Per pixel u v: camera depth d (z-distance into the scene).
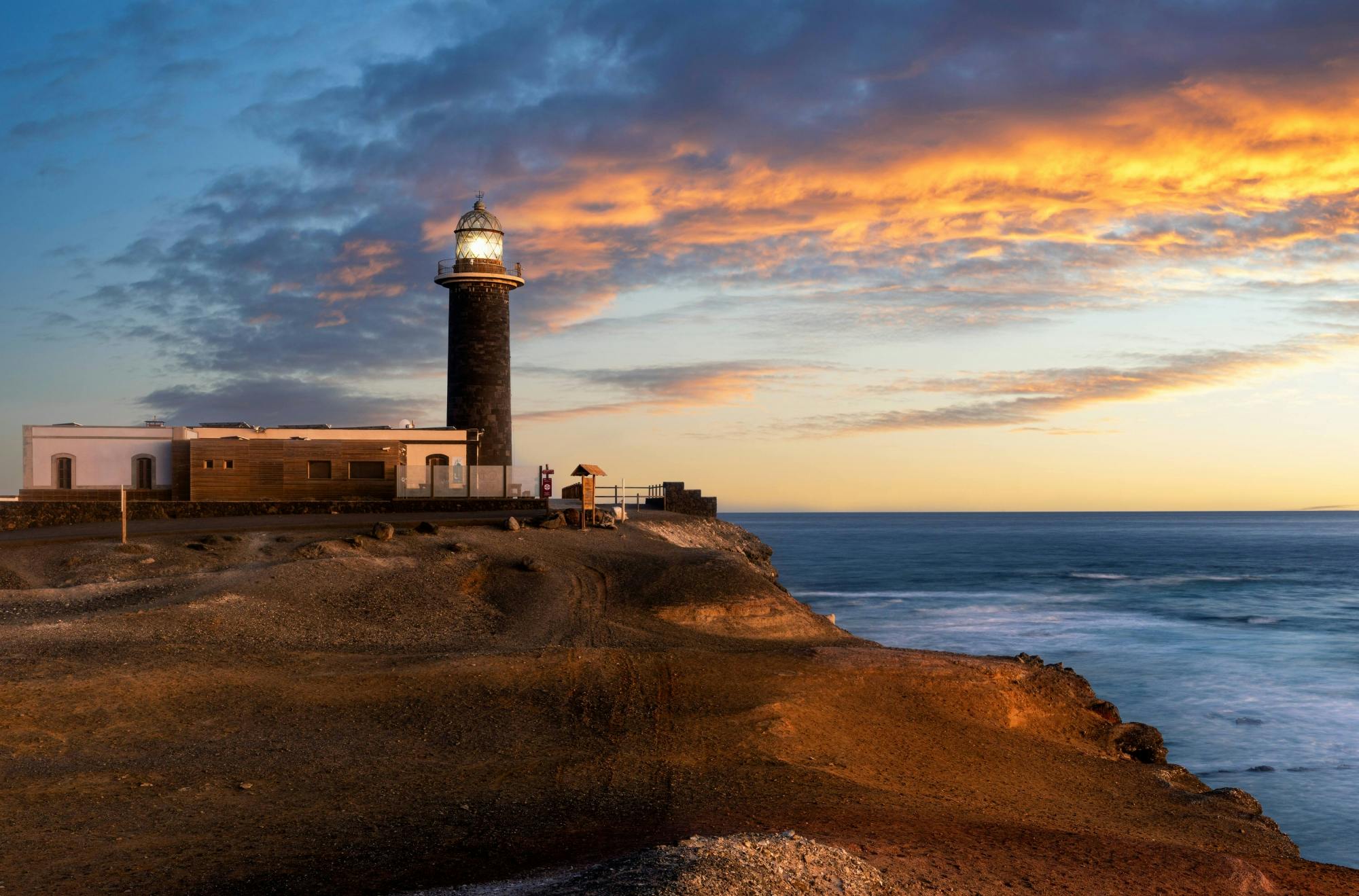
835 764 24.09
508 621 37.50
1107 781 26.86
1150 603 77.69
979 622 66.06
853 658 33.75
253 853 15.52
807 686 30.00
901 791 22.47
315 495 57.34
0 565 40.19
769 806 19.30
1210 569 115.56
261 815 17.62
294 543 45.00
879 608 73.50
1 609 33.09
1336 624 65.75
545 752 23.16
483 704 26.52
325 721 24.38
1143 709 41.91
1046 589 89.38
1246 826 24.09
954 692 31.16
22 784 18.59
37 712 22.91
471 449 64.12
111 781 19.08
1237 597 82.88
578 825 17.48
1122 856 17.88
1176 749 36.09
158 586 36.84
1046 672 34.44
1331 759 34.81
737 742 24.56
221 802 18.28
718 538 63.47
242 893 13.68
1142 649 55.62
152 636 30.23
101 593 35.78
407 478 58.22
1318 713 41.09
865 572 109.38
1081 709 32.75
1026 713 31.33
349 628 34.47
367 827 17.05
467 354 67.56
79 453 57.12
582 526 52.34
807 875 13.07
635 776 21.41
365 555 42.78
